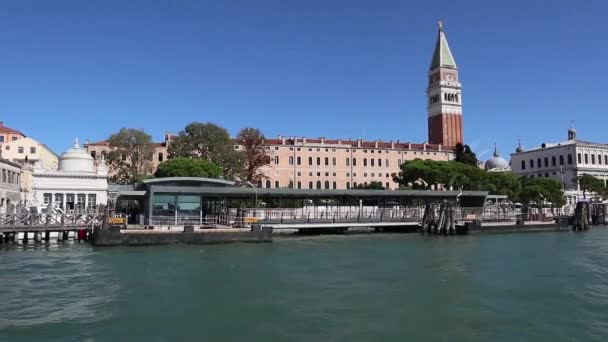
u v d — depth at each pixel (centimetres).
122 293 2730
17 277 3167
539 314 2314
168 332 2055
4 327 2102
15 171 7056
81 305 2466
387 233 7025
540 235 6819
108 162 9750
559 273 3409
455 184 9944
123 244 4862
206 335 2020
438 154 15662
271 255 4347
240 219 5941
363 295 2708
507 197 9575
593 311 2361
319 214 7056
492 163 18300
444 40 18925
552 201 10194
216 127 10138
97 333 2034
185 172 8450
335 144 14838
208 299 2606
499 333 2036
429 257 4275
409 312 2352
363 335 2017
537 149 15812
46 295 2666
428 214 7031
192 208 5728
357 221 6675
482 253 4575
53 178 7362
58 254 4291
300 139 14612
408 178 10125
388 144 15525
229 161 9925
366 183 14375
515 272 3459
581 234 6988
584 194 11862
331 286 2950
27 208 6303
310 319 2239
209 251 4581
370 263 3884
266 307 2447
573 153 14588
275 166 14238
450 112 18425
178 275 3281
